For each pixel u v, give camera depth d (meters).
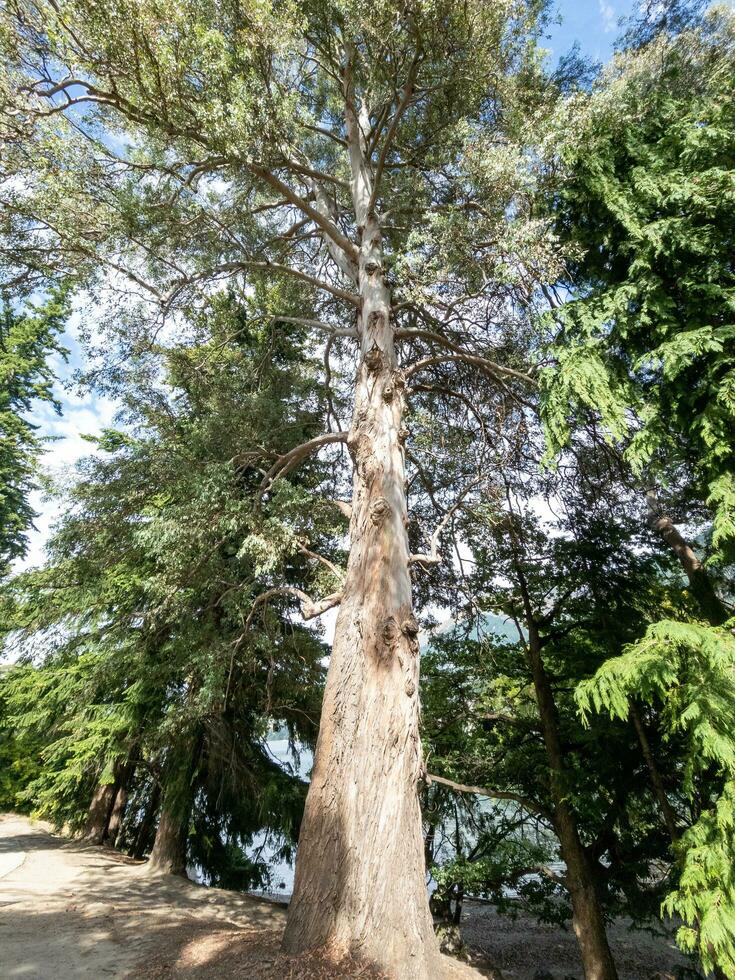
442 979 4.92
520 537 11.30
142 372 11.04
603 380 6.88
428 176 10.64
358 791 5.42
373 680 5.97
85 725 11.88
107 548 11.16
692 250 6.68
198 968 5.18
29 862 11.26
